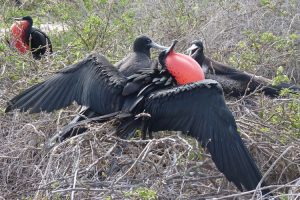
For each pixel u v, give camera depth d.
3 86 13.52
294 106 11.93
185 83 11.26
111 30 15.80
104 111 11.34
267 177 11.24
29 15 18.34
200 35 16.22
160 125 10.92
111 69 11.55
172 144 11.17
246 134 11.33
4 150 11.46
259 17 16.62
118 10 17.91
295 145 11.11
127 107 11.16
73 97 11.59
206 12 17.22
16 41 16.38
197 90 10.59
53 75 11.77
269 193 9.80
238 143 10.26
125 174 10.33
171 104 10.74
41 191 10.15
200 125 10.49
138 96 11.12
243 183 10.11
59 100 11.59
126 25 15.98
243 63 14.79
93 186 10.34
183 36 16.17
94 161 10.73
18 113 12.18
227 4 17.25
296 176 11.16
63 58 14.30
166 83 11.27
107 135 10.92
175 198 10.09
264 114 12.30
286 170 11.19
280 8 16.92
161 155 11.41
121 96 11.30
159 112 10.85
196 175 10.77
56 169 10.51
